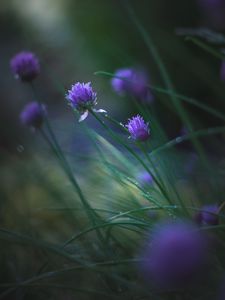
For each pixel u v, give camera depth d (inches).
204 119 54.1
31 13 98.0
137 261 22.4
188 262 16.5
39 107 31.6
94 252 26.7
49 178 39.3
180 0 58.9
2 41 103.1
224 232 24.2
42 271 26.8
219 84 47.5
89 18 68.4
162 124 53.9
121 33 63.2
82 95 25.3
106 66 67.1
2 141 52.9
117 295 23.3
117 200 31.8
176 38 56.0
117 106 64.7
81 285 25.6
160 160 30.2
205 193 33.1
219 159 38.8
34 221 35.1
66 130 49.7
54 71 82.0
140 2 62.1
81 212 33.2
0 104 83.9
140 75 36.1
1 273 28.6
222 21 54.0
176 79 56.9
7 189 40.1
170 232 17.5
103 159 29.9
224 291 20.4
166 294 22.7
